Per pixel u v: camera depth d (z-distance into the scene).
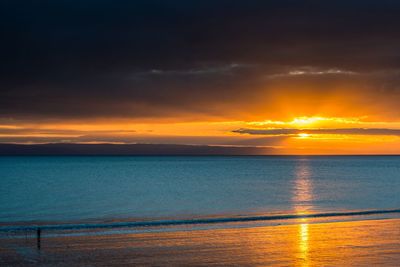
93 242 25.34
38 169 150.75
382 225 30.70
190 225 31.34
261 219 34.12
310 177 102.25
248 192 65.50
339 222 32.09
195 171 136.12
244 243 24.95
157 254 22.53
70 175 112.44
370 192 65.31
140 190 69.19
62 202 53.06
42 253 22.72
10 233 28.44
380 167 172.12
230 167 173.25
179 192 65.75
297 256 22.14
